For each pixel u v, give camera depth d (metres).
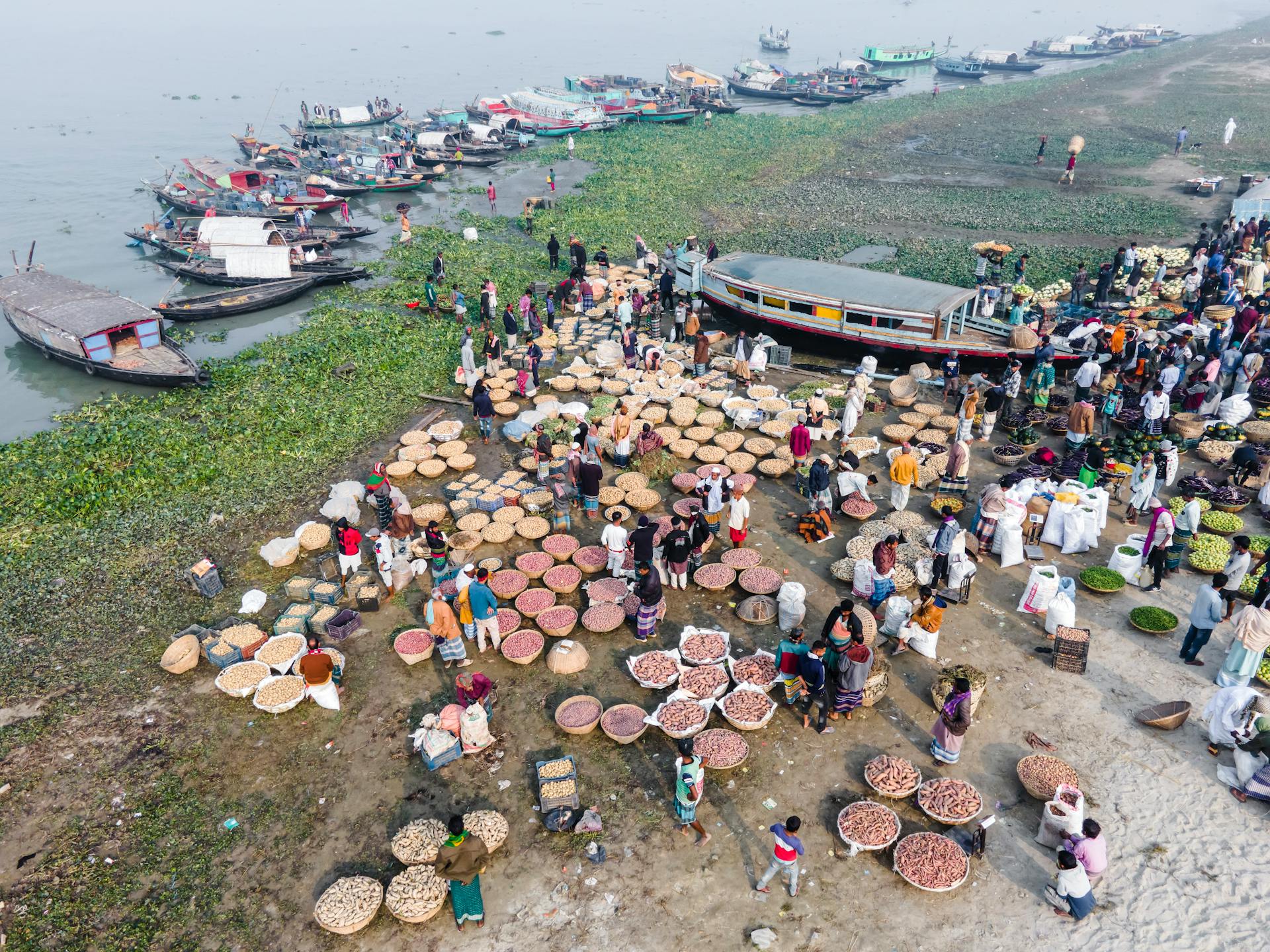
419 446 25.48
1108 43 139.50
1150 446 23.75
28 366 33.84
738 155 70.19
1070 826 12.45
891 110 89.81
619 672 16.78
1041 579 17.59
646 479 23.34
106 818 13.98
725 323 35.31
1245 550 17.12
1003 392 26.11
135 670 17.25
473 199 59.59
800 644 15.28
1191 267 36.12
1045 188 57.31
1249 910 11.74
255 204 54.25
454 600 17.64
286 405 28.55
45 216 57.06
